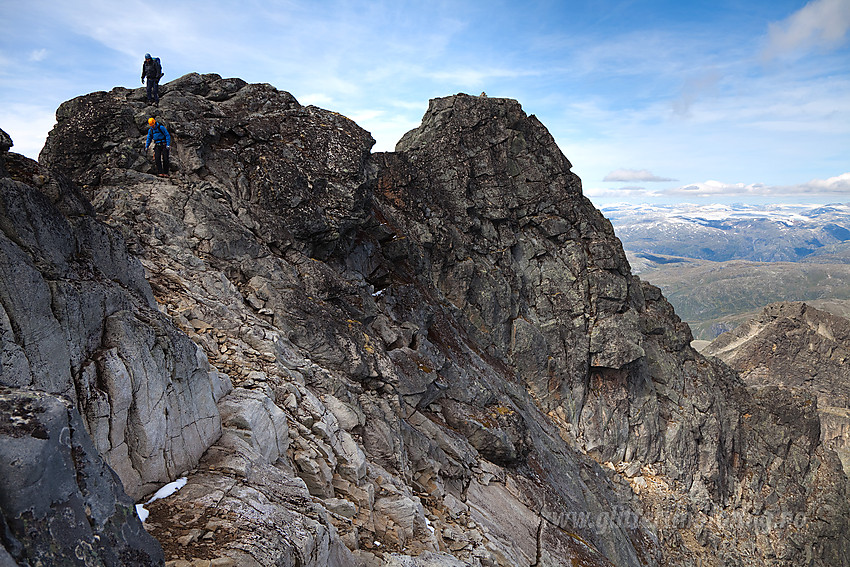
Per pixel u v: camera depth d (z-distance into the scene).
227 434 11.21
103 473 5.18
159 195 18.94
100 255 9.73
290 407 14.06
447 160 41.88
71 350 7.95
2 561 3.89
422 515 15.16
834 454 56.34
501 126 44.84
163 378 9.58
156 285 15.63
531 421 33.59
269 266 19.69
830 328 153.62
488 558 16.09
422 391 23.06
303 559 8.53
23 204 7.90
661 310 51.91
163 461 9.30
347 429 16.36
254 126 23.45
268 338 16.22
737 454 50.50
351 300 22.73
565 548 22.92
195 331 14.88
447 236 38.38
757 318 169.62
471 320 38.44
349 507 12.70
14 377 6.85
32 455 4.42
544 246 44.22
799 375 149.50
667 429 45.44
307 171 23.36
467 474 22.28
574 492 30.62
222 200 20.55
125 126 21.75
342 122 25.64
